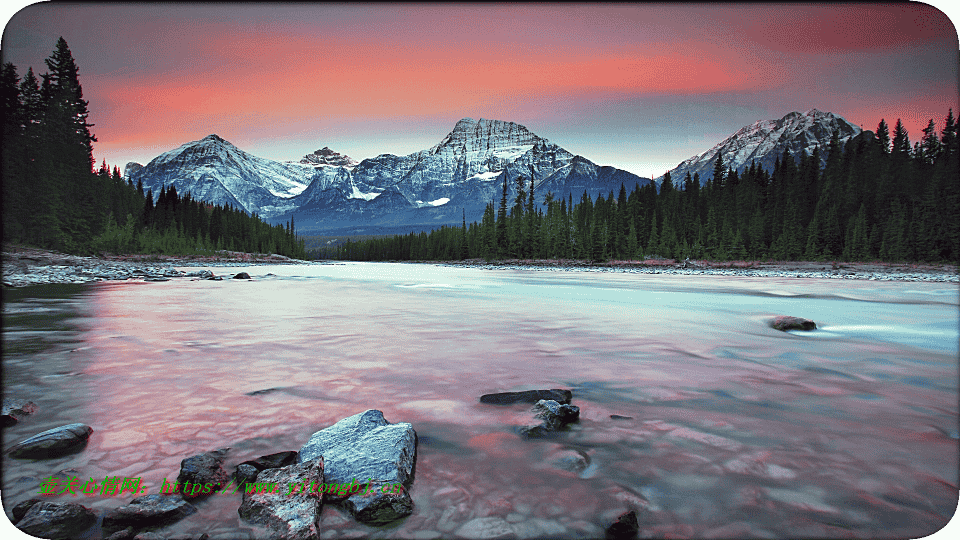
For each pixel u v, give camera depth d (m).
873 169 78.44
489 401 5.82
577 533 3.05
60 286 25.50
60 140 39.38
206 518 3.15
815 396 6.27
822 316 15.95
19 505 3.16
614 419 5.26
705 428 4.99
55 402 5.60
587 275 56.16
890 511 3.37
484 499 3.46
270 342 10.03
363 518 3.14
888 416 5.45
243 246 116.94
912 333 12.24
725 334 11.70
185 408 5.43
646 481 3.77
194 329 11.78
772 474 3.92
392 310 16.80
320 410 5.43
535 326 12.86
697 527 3.15
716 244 84.94
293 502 3.19
